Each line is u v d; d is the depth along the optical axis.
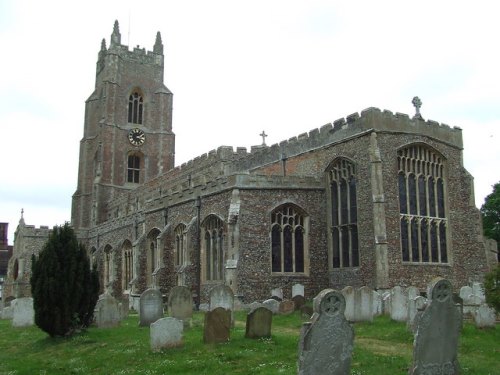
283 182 31.83
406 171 30.95
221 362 14.41
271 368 13.62
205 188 34.12
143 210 43.06
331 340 11.75
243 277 29.91
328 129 33.12
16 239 59.94
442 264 31.14
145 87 71.75
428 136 31.83
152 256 41.03
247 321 17.38
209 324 16.64
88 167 70.88
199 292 33.59
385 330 19.50
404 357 14.62
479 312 19.28
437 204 32.00
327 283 31.84
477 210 33.00
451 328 12.49
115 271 47.31
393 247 29.25
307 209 32.06
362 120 30.66
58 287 19.81
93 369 15.09
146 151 70.06
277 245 31.30
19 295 55.31
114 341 18.48
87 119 72.44
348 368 11.88
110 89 68.44
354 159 30.91
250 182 31.23
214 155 46.59
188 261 34.00
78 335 20.02
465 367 13.48
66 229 20.67
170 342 16.20
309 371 11.53
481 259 32.59
